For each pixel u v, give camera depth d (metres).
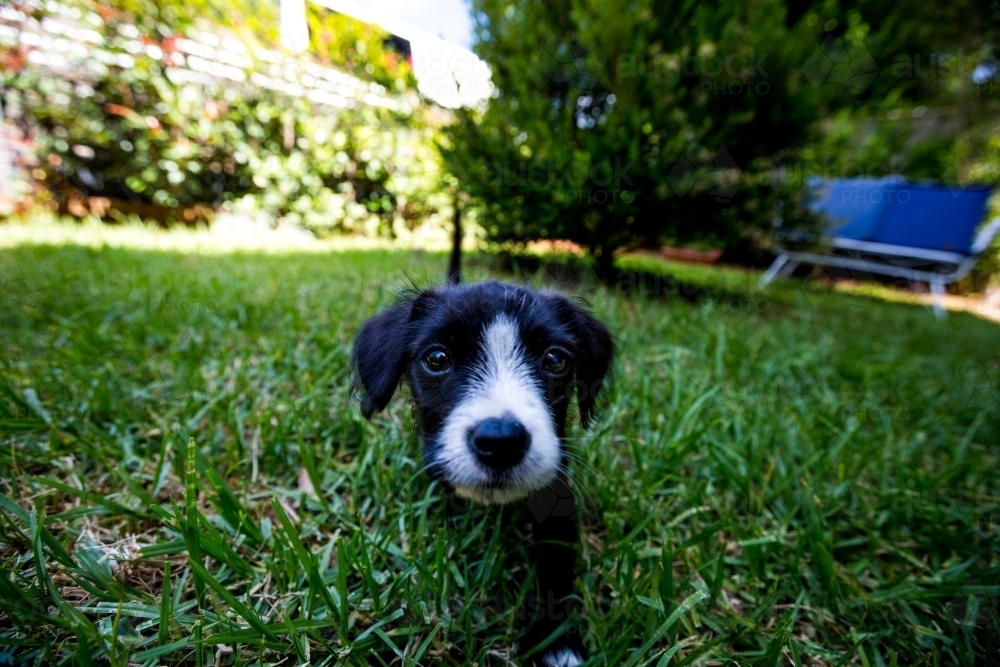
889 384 0.37
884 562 0.21
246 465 0.22
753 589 0.18
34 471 0.20
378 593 0.16
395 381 0.20
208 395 0.26
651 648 0.16
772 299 0.69
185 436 0.22
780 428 0.27
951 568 0.20
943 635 0.17
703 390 0.31
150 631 0.15
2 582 0.14
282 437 0.23
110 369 0.28
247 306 0.39
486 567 0.18
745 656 0.16
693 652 0.15
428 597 0.17
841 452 0.26
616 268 0.66
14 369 0.26
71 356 0.28
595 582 0.19
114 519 0.19
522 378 0.19
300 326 0.37
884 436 0.29
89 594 0.15
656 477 0.23
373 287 0.49
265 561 0.17
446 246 0.86
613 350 0.24
